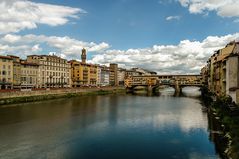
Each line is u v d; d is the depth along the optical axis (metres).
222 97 77.56
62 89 140.38
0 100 97.00
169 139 47.84
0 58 125.69
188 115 74.62
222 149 40.72
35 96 116.81
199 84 199.00
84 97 147.62
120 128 57.41
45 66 163.38
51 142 46.25
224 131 48.97
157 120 66.81
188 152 40.34
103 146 43.94
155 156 38.94
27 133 52.56
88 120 67.19
